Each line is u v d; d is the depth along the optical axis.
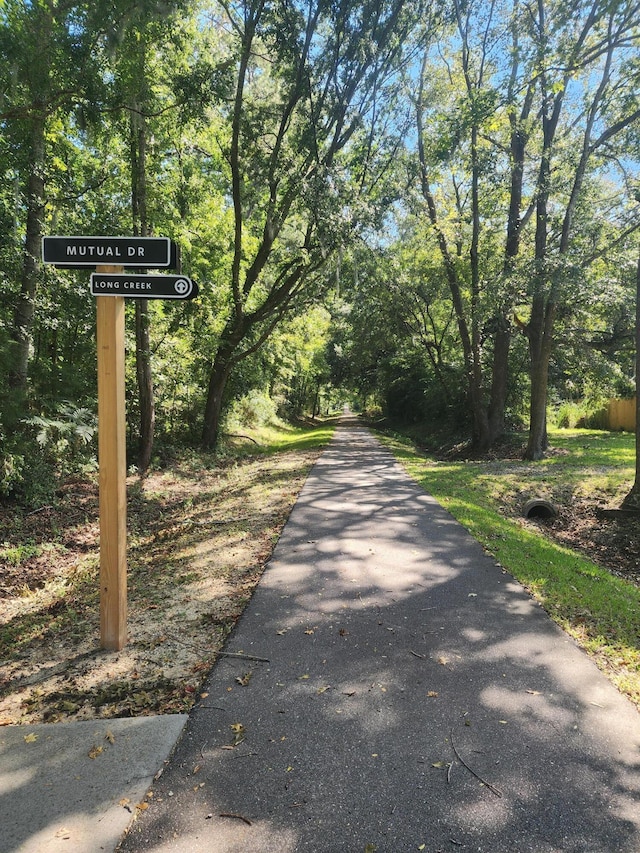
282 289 16.92
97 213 13.45
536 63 12.78
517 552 6.68
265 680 3.65
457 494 10.73
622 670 3.75
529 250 20.09
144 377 14.35
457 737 3.00
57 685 3.71
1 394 8.61
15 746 2.97
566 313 18.05
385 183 15.40
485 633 4.35
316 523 8.16
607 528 9.84
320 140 14.05
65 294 11.25
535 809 2.47
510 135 16.98
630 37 12.82
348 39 13.02
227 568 6.20
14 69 7.50
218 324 17.58
